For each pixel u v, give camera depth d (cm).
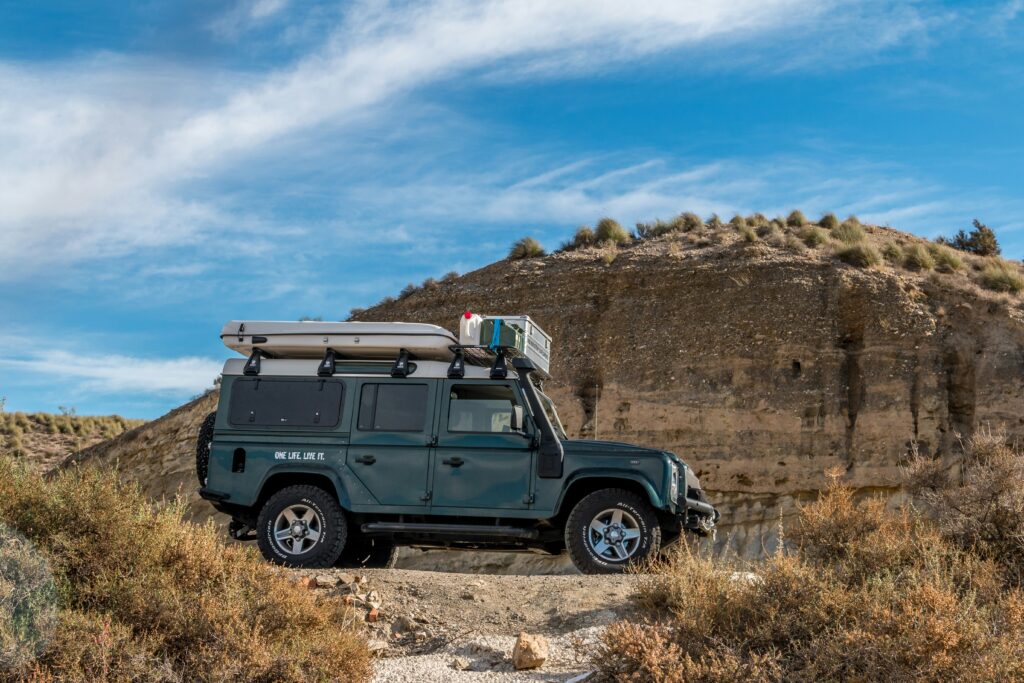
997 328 2847
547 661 752
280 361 1166
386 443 1120
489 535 1103
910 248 3428
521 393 1114
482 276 3816
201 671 675
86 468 888
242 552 878
